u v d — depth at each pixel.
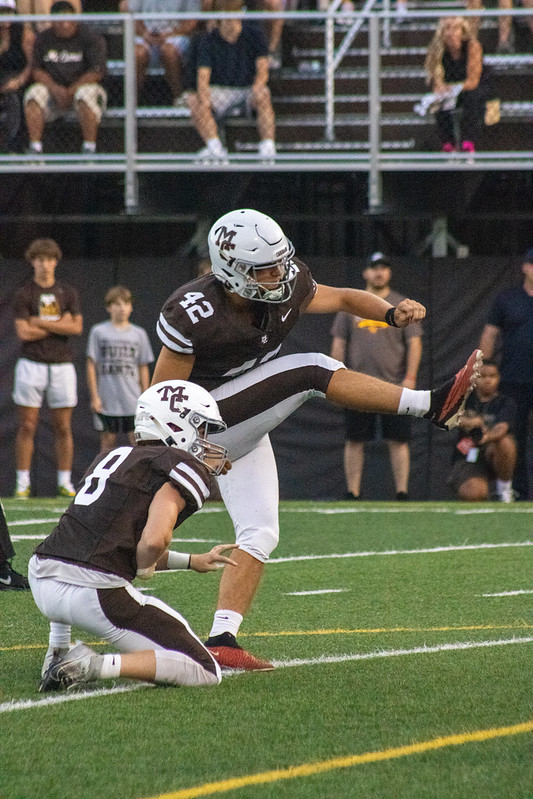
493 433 32.47
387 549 23.84
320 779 9.37
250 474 14.45
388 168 36.25
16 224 41.69
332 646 14.91
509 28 40.50
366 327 32.62
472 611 17.36
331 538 25.42
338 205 41.00
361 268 38.94
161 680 12.38
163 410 12.49
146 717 11.29
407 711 11.48
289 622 16.67
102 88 37.28
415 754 10.01
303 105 40.62
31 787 9.26
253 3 40.34
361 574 20.88
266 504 14.33
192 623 16.69
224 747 10.29
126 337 33.41
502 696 12.03
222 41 36.25
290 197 40.88
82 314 39.59
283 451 39.28
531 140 37.94
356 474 33.47
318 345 39.09
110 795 9.05
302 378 14.22
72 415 39.44
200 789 9.16
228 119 38.41
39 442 39.41
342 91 41.53
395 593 19.00
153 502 12.00
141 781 9.38
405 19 42.56
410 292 39.00
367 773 9.51
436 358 38.94
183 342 13.41
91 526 12.16
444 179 38.09
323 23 42.78
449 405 14.18
